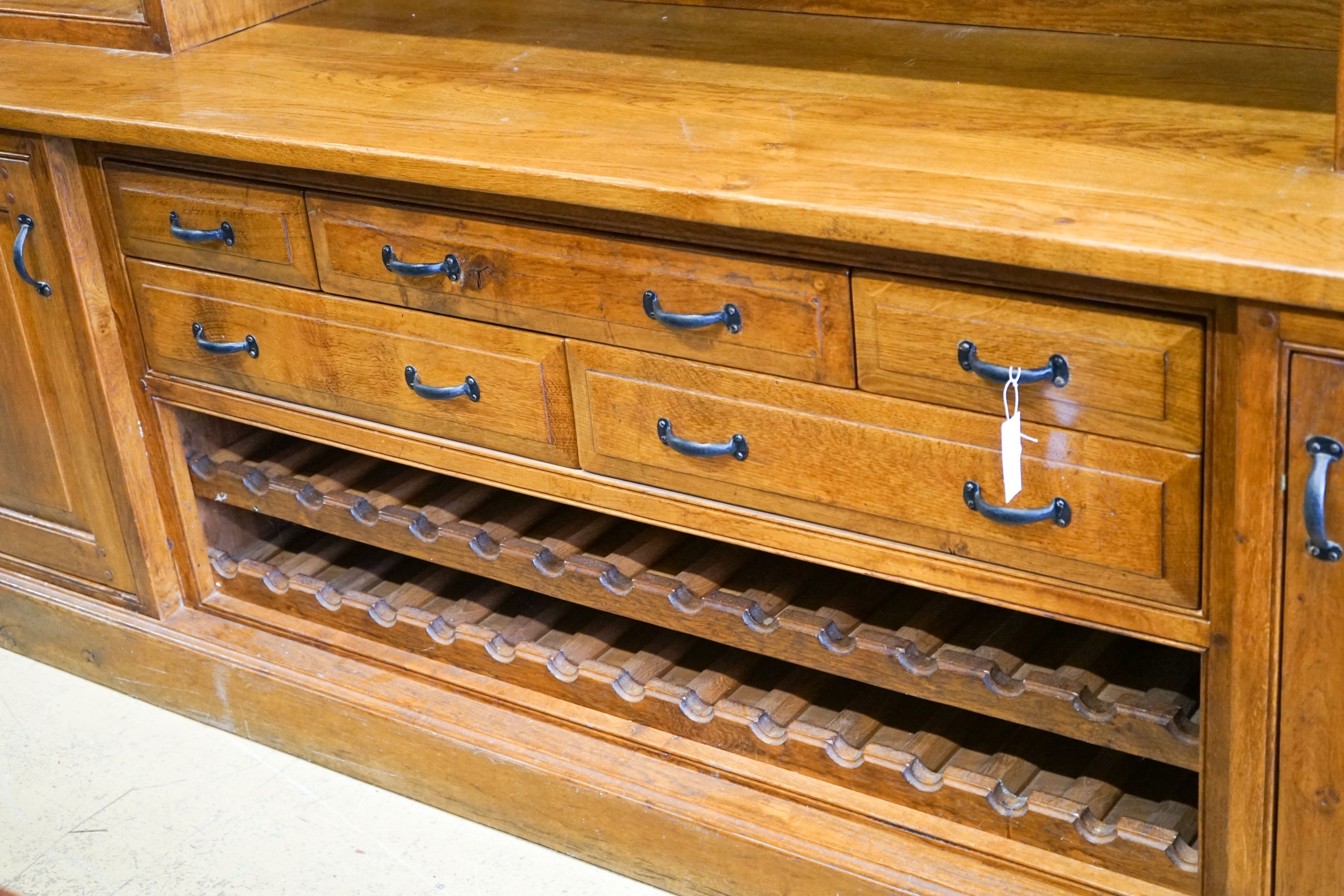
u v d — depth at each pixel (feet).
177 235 6.76
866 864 5.92
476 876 6.81
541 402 6.08
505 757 6.79
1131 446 4.72
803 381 5.32
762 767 6.31
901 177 4.92
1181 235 4.26
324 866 6.95
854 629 6.13
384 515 7.13
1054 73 5.82
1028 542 5.09
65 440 7.79
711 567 6.53
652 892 6.63
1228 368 4.40
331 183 6.19
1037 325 4.71
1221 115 5.16
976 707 5.68
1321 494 4.27
